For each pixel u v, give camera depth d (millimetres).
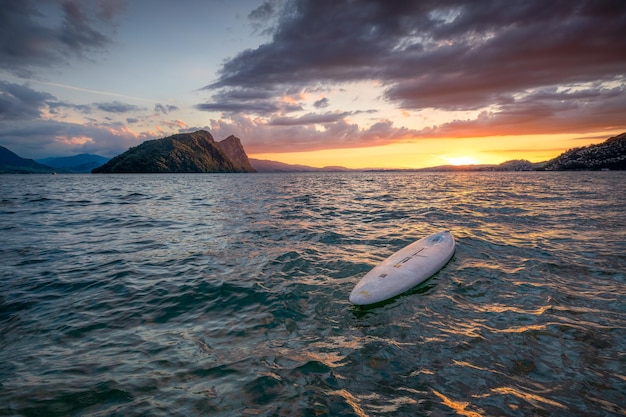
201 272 7891
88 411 3346
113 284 7117
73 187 49000
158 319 5488
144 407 3395
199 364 4180
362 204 22078
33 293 6617
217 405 3422
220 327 5195
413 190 36250
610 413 3242
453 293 6340
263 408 3371
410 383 3748
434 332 4902
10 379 3873
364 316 5488
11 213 18656
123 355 4406
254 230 13047
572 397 3471
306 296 6367
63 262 8797
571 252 9023
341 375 3916
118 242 11203
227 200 26781
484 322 5168
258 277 7473
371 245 10297
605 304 5707
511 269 7688
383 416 3240
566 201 22453
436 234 9719
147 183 65938
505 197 26094
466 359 4188
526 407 3330
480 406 3357
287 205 22250
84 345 4672
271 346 4609
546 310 5516
